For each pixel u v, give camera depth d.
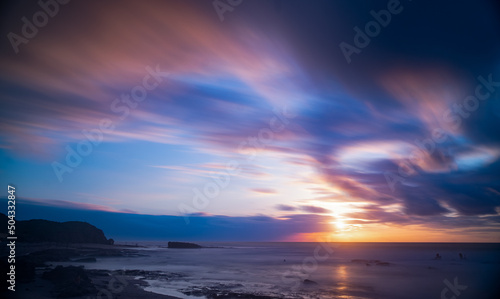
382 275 48.81
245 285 34.47
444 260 86.94
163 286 31.41
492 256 106.94
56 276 25.44
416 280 42.88
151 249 129.38
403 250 165.50
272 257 93.31
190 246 163.25
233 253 119.56
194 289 30.55
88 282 25.50
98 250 75.31
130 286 28.12
